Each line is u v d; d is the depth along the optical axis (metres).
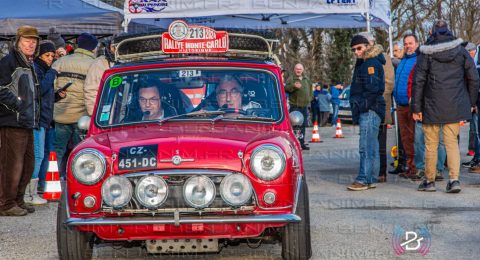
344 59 38.12
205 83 6.40
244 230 5.32
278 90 6.38
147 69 6.50
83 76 9.93
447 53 9.40
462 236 6.90
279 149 5.43
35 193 9.45
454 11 41.59
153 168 5.32
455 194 9.45
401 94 10.92
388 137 19.78
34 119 8.41
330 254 6.23
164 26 15.07
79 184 5.42
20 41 8.26
